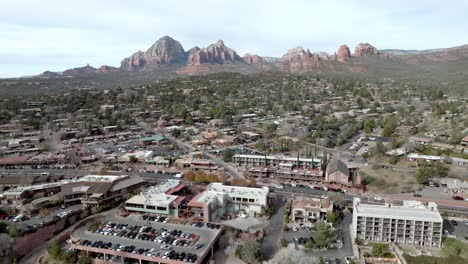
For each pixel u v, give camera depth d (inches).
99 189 5969.5
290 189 6683.1
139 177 6815.9
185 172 7706.7
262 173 7401.6
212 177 6914.4
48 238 4992.6
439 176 7022.6
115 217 5428.2
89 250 4471.0
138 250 4375.0
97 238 4749.0
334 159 7815.0
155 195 5743.1
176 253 4276.6
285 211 5629.9
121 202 6013.8
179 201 5487.2
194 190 6461.6
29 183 6919.3
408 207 4953.3
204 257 4224.9
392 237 4687.5
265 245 4677.7
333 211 5408.5
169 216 5378.9
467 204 5846.5
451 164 7534.5
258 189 5925.2
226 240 4751.5
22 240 4697.3
